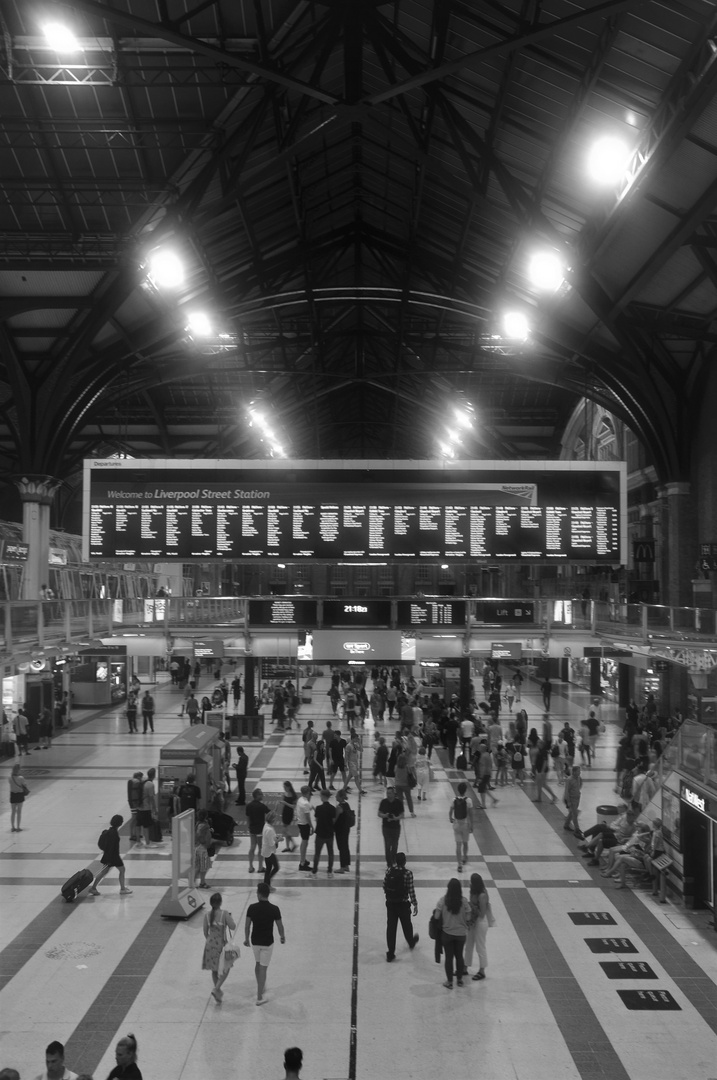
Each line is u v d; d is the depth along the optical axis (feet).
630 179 69.31
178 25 58.18
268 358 153.99
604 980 41.57
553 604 92.17
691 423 103.91
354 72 74.43
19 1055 34.47
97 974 41.96
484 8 61.72
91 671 138.72
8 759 95.14
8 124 70.13
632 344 96.32
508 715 129.39
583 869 58.85
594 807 75.25
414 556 85.76
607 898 53.26
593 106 65.57
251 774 87.71
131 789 64.39
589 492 86.07
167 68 65.05
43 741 104.12
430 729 99.86
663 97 60.59
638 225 75.36
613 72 61.41
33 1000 39.24
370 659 89.30
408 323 143.95
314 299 118.62
